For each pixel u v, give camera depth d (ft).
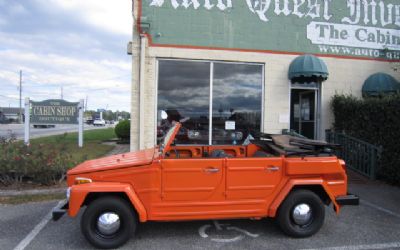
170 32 28.76
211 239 14.53
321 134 31.58
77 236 14.71
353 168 27.43
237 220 16.99
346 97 30.30
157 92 28.86
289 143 16.33
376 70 32.63
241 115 30.14
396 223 16.65
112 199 13.42
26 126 40.63
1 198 20.35
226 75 29.91
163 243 14.06
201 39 29.22
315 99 32.17
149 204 13.65
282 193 14.48
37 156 22.90
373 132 25.67
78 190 13.08
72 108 42.47
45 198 20.35
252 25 30.07
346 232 15.43
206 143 29.50
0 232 15.12
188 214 13.93
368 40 32.45
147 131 28.66
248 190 14.35
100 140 59.62
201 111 29.50
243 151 18.02
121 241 13.43
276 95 30.60
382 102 24.76
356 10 32.12
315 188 15.46
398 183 23.94
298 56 30.50
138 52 28.48
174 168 13.75
